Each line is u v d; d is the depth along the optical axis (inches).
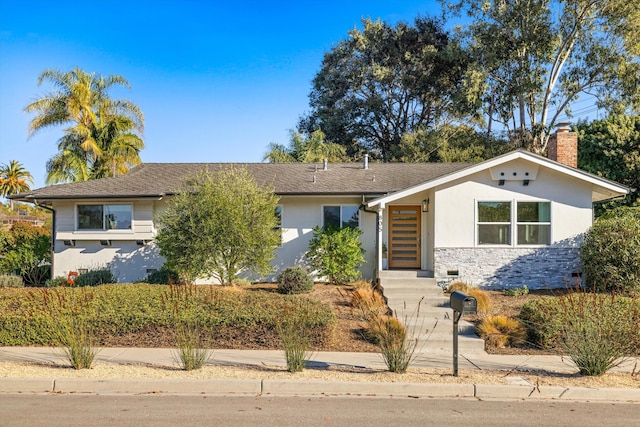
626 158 1119.6
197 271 601.6
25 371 333.7
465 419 261.1
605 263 571.5
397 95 1622.8
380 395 307.3
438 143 1373.0
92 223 716.0
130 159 1151.6
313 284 617.6
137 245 718.5
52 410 269.0
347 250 647.8
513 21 1259.2
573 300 426.3
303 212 713.0
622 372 350.9
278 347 419.5
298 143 1349.7
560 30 1259.8
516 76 1301.7
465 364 371.9
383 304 549.0
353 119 1646.2
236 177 639.8
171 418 256.5
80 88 1114.1
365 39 1558.8
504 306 530.9
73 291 466.3
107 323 424.8
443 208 637.9
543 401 297.7
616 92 1230.9
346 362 371.2
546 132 1359.5
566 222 634.2
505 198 636.1
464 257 634.8
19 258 789.9
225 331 427.8
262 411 270.4
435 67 1510.8
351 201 712.4
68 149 1093.1
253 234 609.3
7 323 417.4
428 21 1582.2
